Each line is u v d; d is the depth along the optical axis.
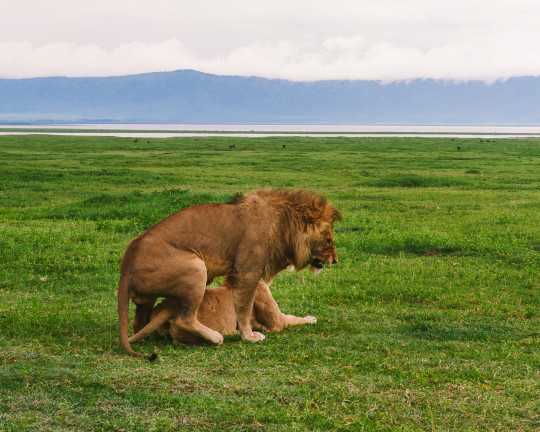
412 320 9.09
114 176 34.69
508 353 7.15
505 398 5.58
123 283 6.92
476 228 18.09
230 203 7.60
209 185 30.94
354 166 46.69
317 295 10.50
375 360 6.73
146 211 20.00
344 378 6.05
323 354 6.96
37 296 9.92
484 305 10.00
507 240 15.93
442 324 8.78
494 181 35.22
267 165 46.19
